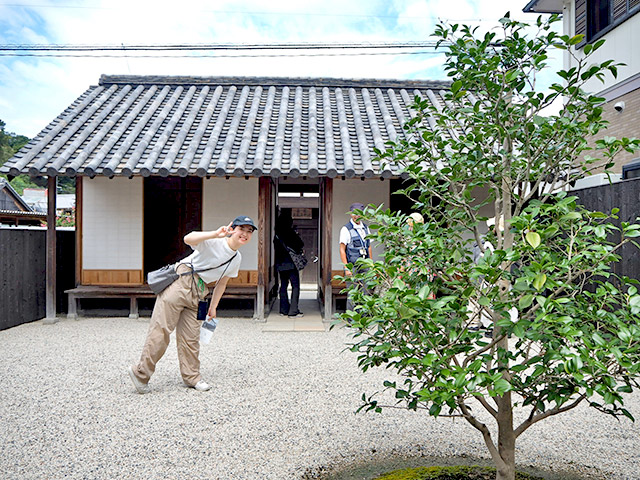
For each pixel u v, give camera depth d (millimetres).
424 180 2895
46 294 7270
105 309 7781
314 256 14445
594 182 8344
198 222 7898
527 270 1782
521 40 2213
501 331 2094
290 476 2539
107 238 7738
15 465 2625
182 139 7312
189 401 3727
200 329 4117
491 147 2402
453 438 3076
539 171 2375
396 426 3264
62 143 7160
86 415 3400
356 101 8852
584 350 1667
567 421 3418
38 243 7496
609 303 2377
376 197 7844
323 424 3283
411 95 9188
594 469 2662
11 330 6590
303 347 5668
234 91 9180
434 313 1839
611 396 1708
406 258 2188
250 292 7301
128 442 2943
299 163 6730
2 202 19828
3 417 3348
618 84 8516
